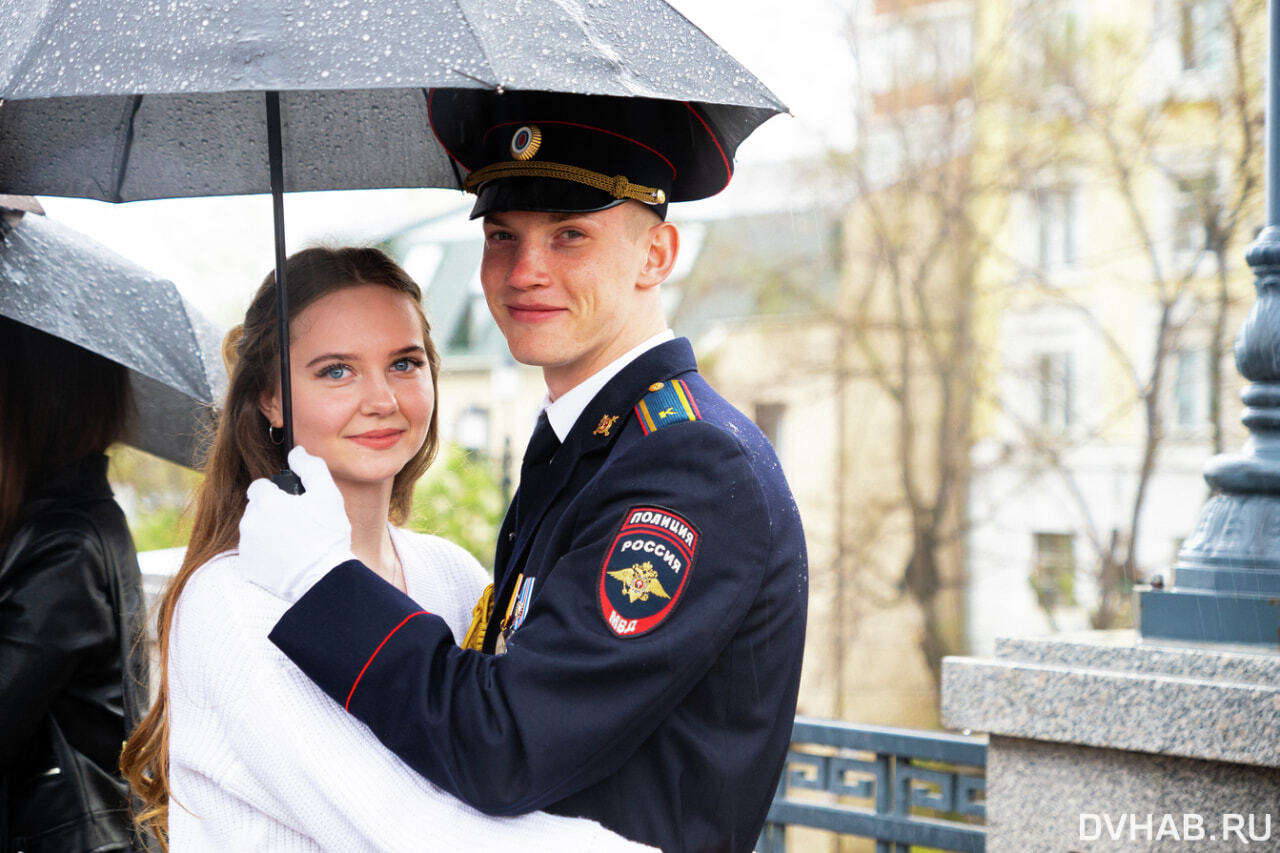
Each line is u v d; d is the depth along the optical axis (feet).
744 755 5.96
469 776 5.32
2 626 7.66
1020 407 58.95
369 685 5.49
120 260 8.98
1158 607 8.36
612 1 5.44
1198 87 48.98
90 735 8.08
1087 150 52.39
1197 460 55.52
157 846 7.88
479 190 6.35
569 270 6.07
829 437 65.36
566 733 5.35
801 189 57.06
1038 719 8.25
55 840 7.89
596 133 6.06
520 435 77.82
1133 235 54.75
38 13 5.17
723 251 62.13
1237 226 46.70
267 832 5.75
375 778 5.54
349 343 6.38
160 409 9.80
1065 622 57.77
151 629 8.09
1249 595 8.03
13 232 8.38
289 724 5.61
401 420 6.56
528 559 6.21
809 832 50.67
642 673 5.45
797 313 61.26
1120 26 51.03
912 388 59.06
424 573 7.41
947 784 9.65
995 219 55.26
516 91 6.12
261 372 6.50
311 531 5.75
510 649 5.52
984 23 53.98
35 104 6.56
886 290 59.47
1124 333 56.18
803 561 6.26
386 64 4.75
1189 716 7.64
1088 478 58.18
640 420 6.03
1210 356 48.67
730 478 5.79
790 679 6.19
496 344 81.92
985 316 58.39
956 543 59.77
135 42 4.93
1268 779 7.51
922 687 59.72
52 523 7.95
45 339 8.29
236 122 7.29
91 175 7.07
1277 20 8.64
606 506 5.85
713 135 6.65
